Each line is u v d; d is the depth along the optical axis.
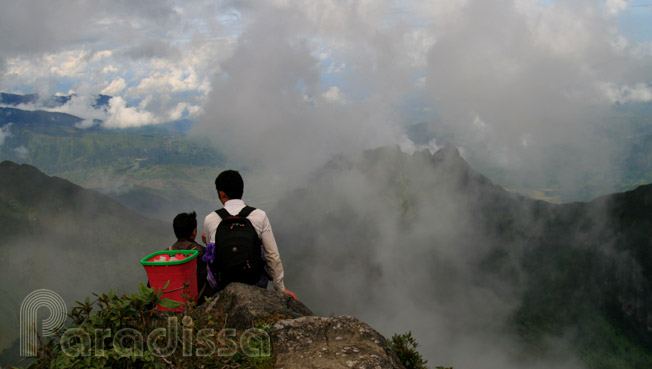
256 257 5.66
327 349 4.41
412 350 6.05
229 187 6.04
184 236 6.32
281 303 5.48
